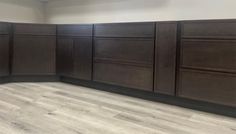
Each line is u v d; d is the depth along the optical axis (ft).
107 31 9.48
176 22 7.64
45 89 9.95
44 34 11.12
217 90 7.02
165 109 7.66
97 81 10.11
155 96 8.66
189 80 7.58
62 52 11.16
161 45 8.06
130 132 5.69
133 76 8.93
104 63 9.77
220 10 8.09
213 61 7.02
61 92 9.51
